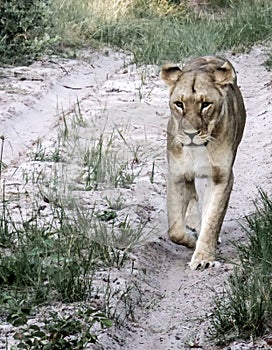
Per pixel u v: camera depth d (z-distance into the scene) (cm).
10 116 1777
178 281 1060
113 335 887
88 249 1084
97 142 1366
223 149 1081
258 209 1259
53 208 1247
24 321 868
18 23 2394
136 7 3086
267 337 870
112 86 2153
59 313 913
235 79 1104
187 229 1170
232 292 966
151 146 1405
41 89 2042
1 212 1234
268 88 2105
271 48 2622
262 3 3055
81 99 2025
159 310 973
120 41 2730
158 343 898
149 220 1208
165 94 2061
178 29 2761
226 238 1204
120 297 969
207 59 1112
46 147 1585
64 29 2609
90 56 2512
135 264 1077
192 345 882
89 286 968
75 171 1327
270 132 1723
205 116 1051
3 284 985
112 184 1323
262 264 1005
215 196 1096
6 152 1595
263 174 1489
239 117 1134
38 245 1063
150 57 2492
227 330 891
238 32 2734
